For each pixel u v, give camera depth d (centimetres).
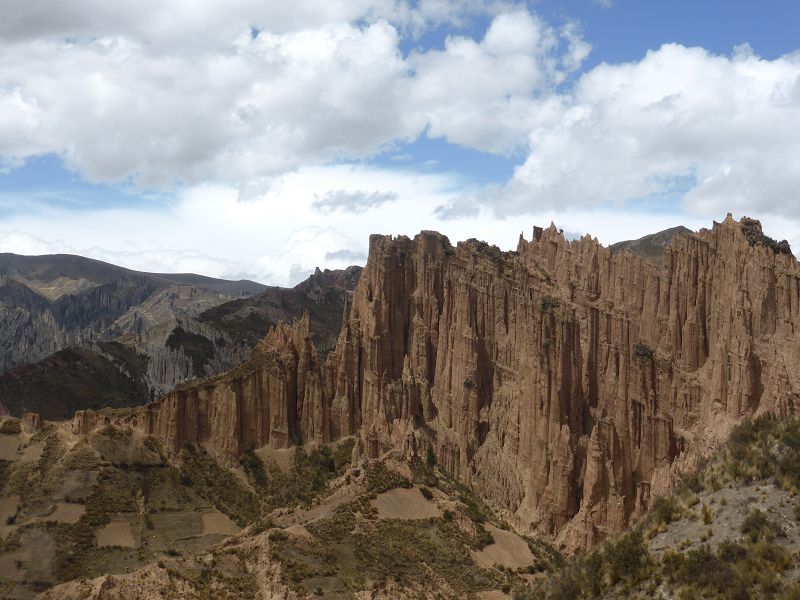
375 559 10238
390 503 11756
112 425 14675
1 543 12100
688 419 12381
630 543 4506
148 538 12700
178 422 15150
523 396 14375
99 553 12050
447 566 10531
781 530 4059
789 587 3641
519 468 14162
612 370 13312
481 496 14388
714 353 12144
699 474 5012
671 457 12438
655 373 12812
